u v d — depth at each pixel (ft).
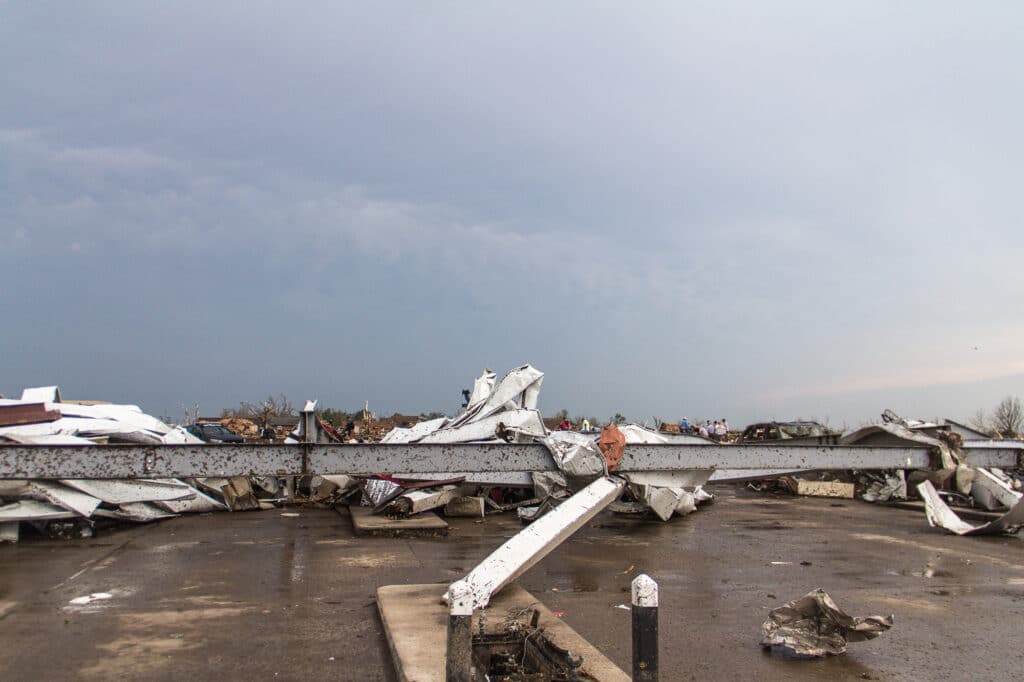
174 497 41.34
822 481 58.75
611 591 22.50
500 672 14.06
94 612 19.80
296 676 14.87
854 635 16.44
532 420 41.91
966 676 14.94
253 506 46.16
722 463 25.75
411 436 50.26
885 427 37.37
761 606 20.71
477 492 44.29
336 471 22.00
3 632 17.89
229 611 19.92
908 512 45.39
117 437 41.57
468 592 10.90
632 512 43.01
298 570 25.67
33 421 38.55
